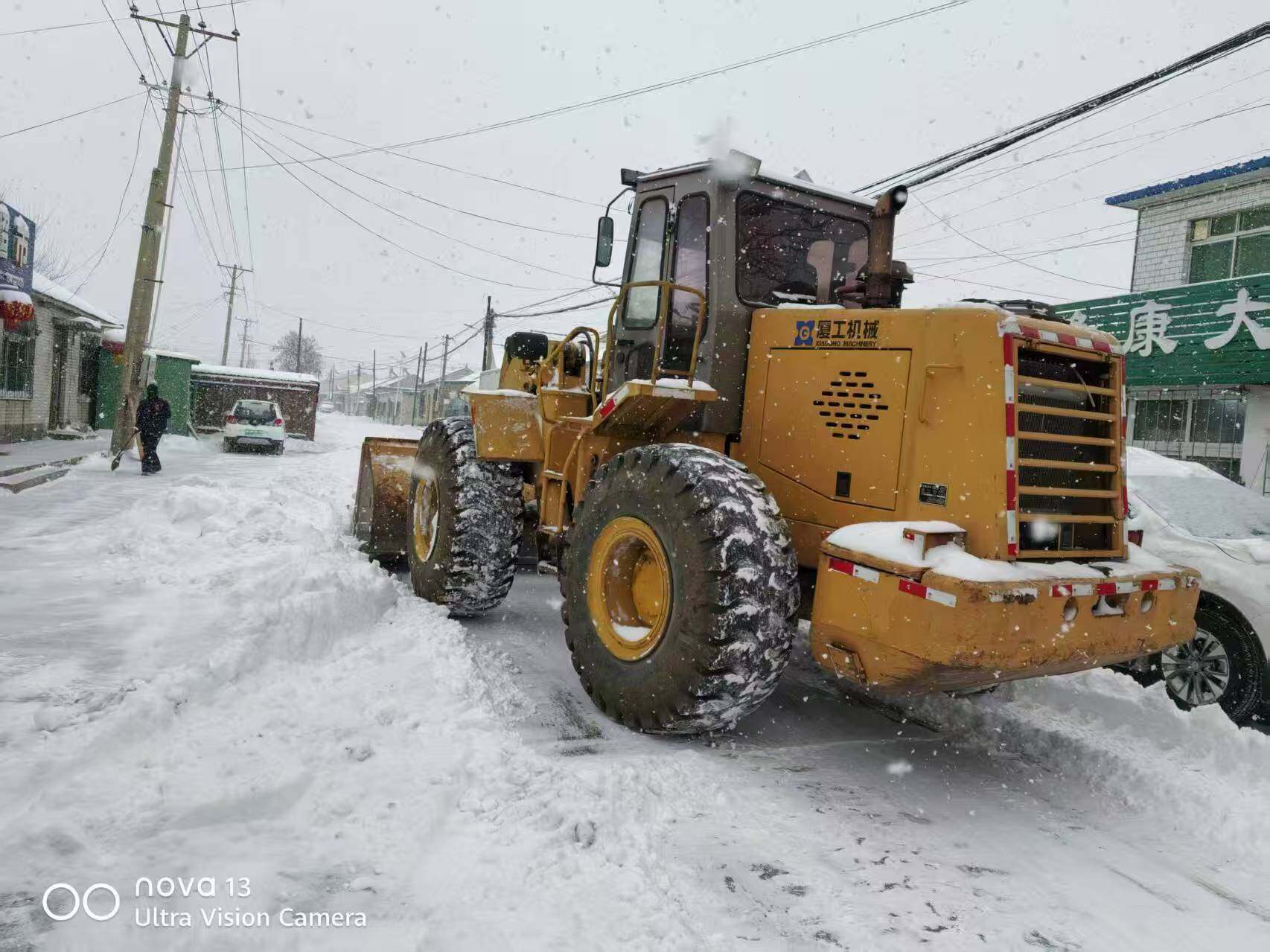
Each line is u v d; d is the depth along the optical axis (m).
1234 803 3.35
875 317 3.86
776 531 3.59
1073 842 3.20
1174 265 13.98
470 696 4.05
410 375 88.88
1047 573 3.30
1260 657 4.85
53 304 20.19
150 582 5.79
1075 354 3.65
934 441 3.57
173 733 3.34
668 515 3.67
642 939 2.30
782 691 4.79
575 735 3.84
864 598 3.40
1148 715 4.14
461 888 2.46
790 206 4.64
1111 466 3.76
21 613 4.96
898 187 4.09
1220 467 12.26
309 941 2.17
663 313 4.27
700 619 3.48
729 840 3.00
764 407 4.30
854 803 3.39
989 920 2.62
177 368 26.19
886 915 2.60
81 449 18.27
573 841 2.78
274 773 2.99
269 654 4.35
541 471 5.53
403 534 6.96
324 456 23.72
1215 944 2.57
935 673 3.22
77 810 2.65
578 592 4.20
